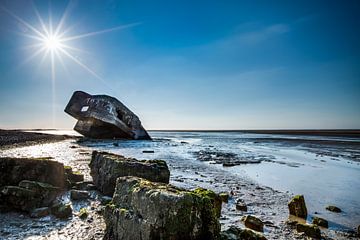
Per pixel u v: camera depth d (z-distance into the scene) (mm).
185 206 3740
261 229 5988
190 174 12969
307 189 10742
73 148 24844
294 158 21891
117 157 8758
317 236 5707
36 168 7277
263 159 20906
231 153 25562
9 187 6145
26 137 37125
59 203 6465
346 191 10469
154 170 7699
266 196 9305
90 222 5621
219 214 6621
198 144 40719
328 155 24469
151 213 3846
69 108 39188
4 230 5023
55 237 4848
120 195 4988
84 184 8367
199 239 3781
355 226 6641
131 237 4078
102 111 36719
